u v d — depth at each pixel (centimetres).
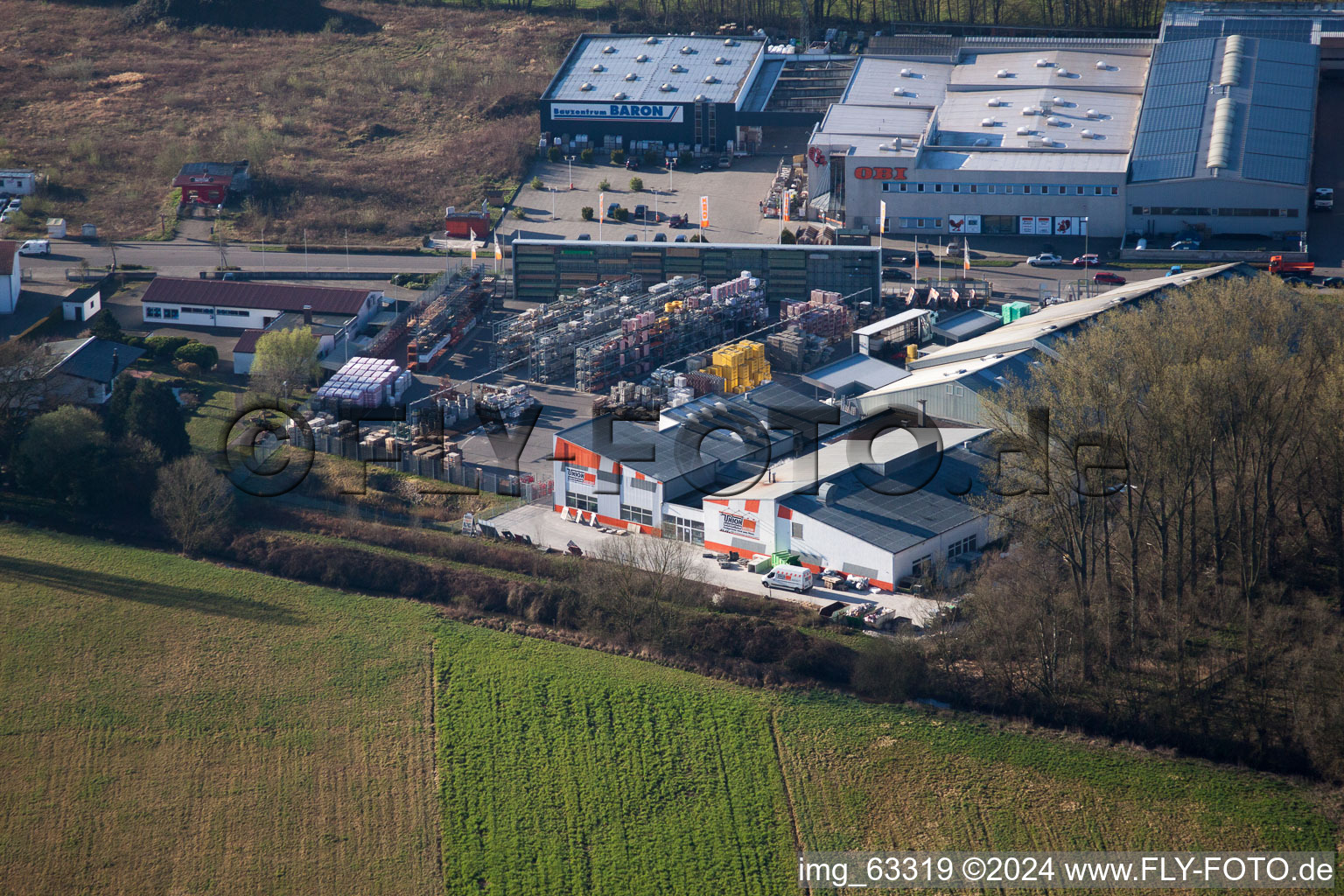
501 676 12938
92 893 10731
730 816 11375
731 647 13225
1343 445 13275
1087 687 12481
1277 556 13838
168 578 14450
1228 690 12400
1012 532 14412
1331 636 12462
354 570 14488
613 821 11350
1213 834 11125
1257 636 12538
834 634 13338
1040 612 12525
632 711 12438
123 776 11831
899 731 12188
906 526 14325
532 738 12162
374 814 11438
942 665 12781
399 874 10888
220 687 12850
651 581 13675
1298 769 11762
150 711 12544
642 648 13300
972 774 11719
